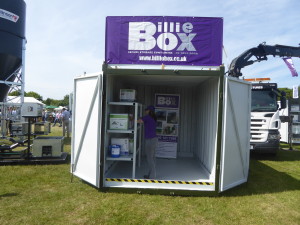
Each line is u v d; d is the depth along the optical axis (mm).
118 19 4762
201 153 6926
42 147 7027
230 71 9195
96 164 4672
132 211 3852
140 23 4734
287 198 4613
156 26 4719
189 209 3994
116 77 5859
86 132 5035
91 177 4840
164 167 6609
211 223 3561
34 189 4762
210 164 5574
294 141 12648
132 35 4734
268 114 8648
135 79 6234
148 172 5891
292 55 9766
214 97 5422
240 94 5020
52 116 26531
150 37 4723
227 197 4609
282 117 11625
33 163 6898
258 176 6234
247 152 5328
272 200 4504
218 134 4617
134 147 5043
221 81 4582
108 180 4734
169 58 4695
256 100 9023
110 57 4742
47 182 5207
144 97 8211
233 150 4902
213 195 4625
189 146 8359
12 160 6828
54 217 3586
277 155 9820
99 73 4699
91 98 4863
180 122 8383
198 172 6098
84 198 4344
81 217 3607
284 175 6359
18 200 4188
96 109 4746
